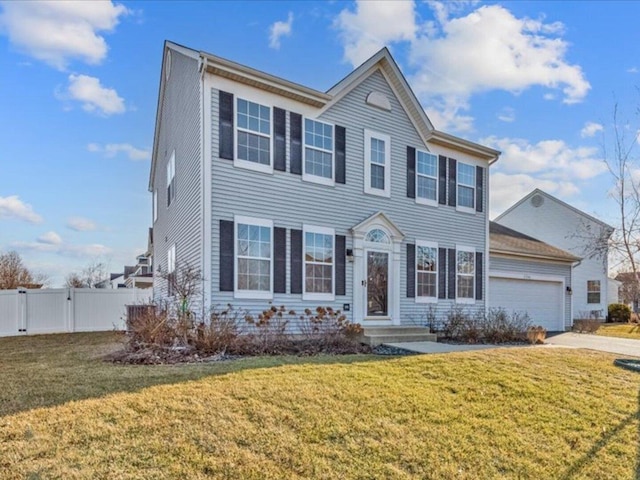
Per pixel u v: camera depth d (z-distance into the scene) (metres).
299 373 6.35
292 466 3.90
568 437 5.17
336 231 11.74
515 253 17.19
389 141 13.10
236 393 5.23
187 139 11.41
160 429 4.20
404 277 13.18
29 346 10.08
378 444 4.45
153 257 17.83
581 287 25.61
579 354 9.61
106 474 3.44
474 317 13.76
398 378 6.54
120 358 7.54
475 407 5.69
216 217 9.73
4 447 3.68
